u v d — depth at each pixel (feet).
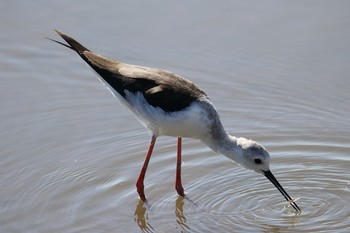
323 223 35.58
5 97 46.57
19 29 51.67
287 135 43.52
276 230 35.14
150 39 50.37
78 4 53.62
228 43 49.90
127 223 36.01
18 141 42.70
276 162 41.34
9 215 36.22
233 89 46.98
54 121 44.68
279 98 46.26
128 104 38.22
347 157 41.39
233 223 35.86
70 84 47.88
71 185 38.99
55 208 36.94
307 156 41.70
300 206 37.17
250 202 37.70
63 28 51.37
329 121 44.37
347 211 36.47
